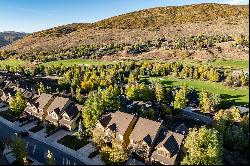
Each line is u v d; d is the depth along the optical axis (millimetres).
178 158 62781
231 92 124250
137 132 69500
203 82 142500
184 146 62656
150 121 70000
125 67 170625
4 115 100438
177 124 90812
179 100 97812
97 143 70312
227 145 69875
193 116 99125
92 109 80812
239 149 68312
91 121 78312
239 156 66125
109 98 95250
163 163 62750
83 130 80938
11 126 90750
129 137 69938
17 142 61906
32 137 81312
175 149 63500
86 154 70062
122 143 68938
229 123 82312
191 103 112625
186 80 148500
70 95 122688
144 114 90062
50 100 92625
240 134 69062
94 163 65875
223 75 144750
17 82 140750
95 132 71812
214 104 104625
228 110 97688
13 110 95875
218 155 58969
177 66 163250
